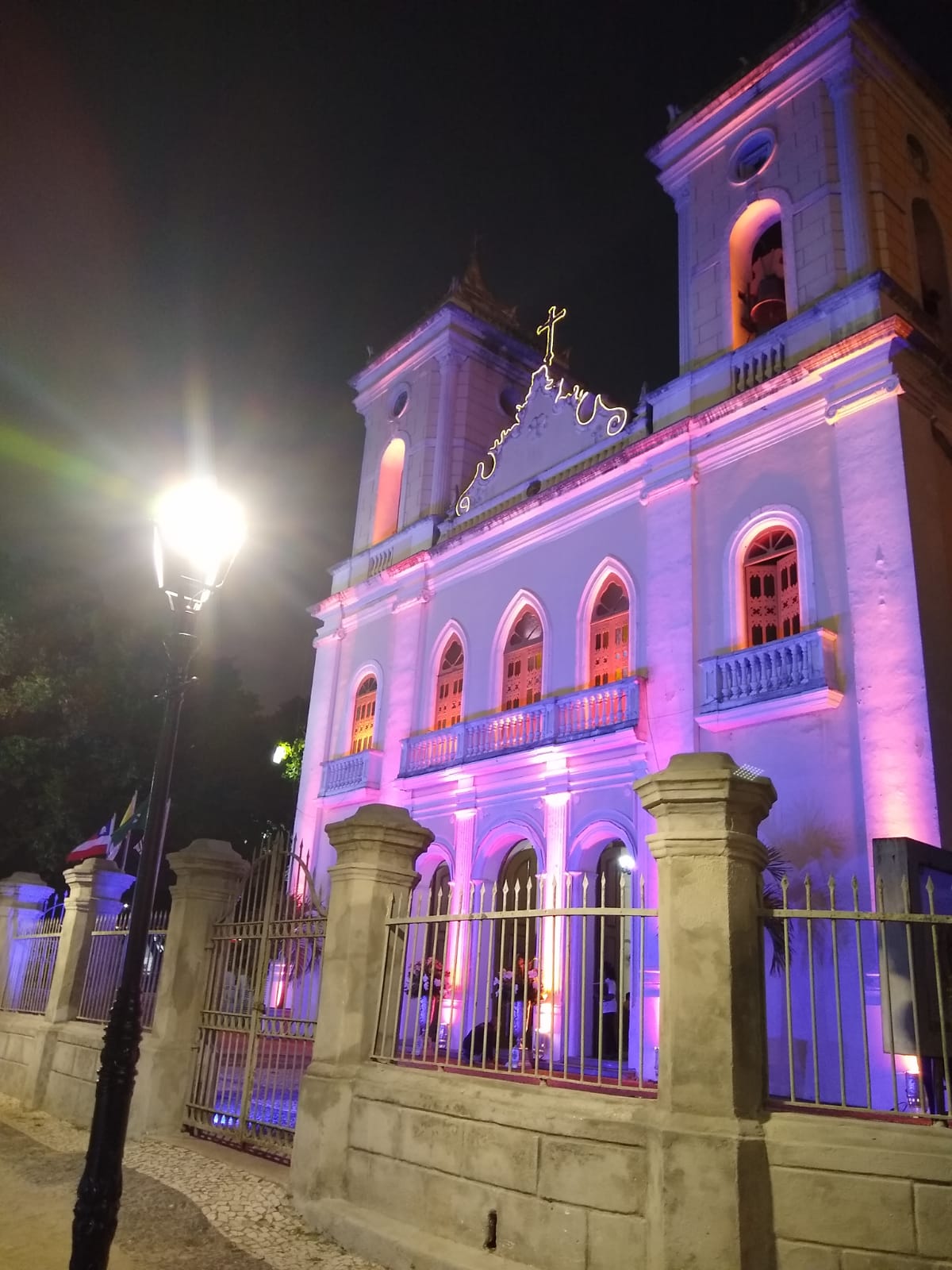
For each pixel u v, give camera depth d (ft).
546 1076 21.40
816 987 37.60
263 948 31.27
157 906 88.89
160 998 34.71
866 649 40.78
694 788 19.70
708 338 54.80
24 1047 43.14
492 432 75.92
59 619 83.35
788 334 49.52
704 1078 17.97
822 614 43.14
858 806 39.29
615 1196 18.22
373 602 73.51
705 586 48.70
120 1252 21.21
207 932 35.12
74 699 79.92
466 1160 20.93
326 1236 22.62
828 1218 16.65
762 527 47.26
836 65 52.26
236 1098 32.53
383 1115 23.31
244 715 110.01
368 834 26.91
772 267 55.47
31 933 49.42
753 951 18.97
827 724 41.39
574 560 57.31
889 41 52.80
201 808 96.53
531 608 60.08
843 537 43.16
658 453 53.16
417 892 59.88
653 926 44.24
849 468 43.70
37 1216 23.98
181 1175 27.32
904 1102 33.73
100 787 80.74
